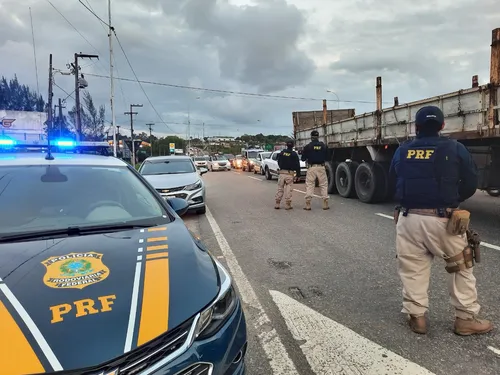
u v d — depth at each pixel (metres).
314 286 4.40
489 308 3.66
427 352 2.98
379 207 9.81
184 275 2.14
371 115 9.79
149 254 2.31
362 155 11.11
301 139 15.68
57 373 1.53
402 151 3.33
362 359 2.91
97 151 8.13
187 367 1.79
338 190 12.11
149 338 1.72
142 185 3.50
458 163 3.09
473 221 7.50
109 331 1.69
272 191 14.59
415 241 3.21
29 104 32.72
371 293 4.16
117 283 1.98
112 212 3.00
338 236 6.73
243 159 33.75
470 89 6.46
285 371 2.79
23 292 1.85
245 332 2.22
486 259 5.07
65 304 1.79
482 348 3.02
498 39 5.91
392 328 3.38
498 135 5.93
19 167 3.24
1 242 2.43
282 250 5.96
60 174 3.27
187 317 1.88
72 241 2.45
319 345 3.12
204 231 7.51
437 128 3.24
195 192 9.16
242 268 5.11
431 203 3.12
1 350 1.55
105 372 1.59
